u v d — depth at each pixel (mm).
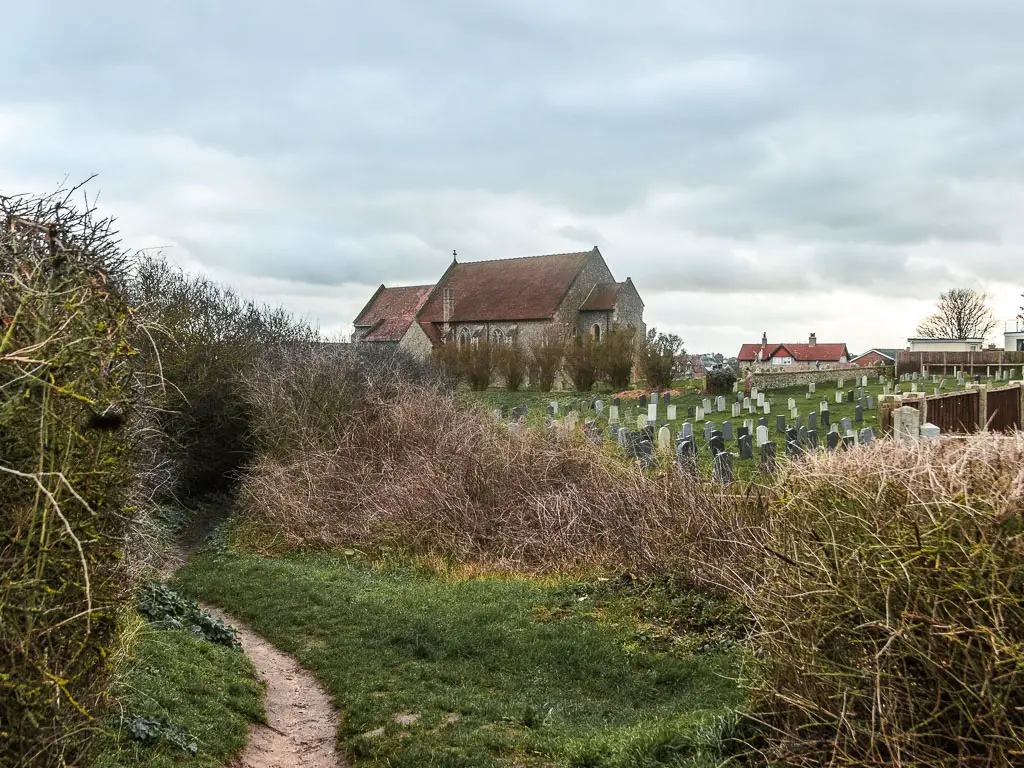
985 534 4348
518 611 11148
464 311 69688
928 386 41375
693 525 11711
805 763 4961
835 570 4953
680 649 9328
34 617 3475
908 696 4430
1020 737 4074
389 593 12562
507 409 35438
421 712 7949
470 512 15266
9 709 3393
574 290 67438
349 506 17344
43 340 3617
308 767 7113
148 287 18562
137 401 4723
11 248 3895
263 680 9195
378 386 22062
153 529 8516
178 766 6176
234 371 22547
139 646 7973
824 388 43031
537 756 6793
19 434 3521
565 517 14039
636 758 6141
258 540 16812
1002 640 4074
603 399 40969
